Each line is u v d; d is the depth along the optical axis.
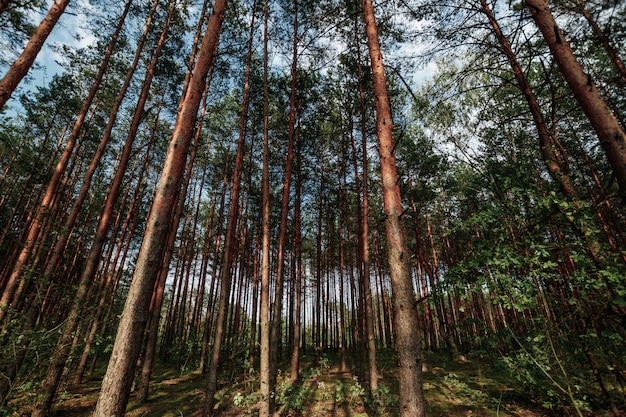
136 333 3.44
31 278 6.39
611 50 6.07
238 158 9.64
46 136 17.44
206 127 16.44
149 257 3.72
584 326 4.30
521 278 4.49
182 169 4.31
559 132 9.75
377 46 5.35
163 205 3.97
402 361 3.52
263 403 5.85
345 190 15.12
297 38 9.78
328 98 13.27
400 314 3.71
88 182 8.27
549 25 4.65
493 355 5.75
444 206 18.55
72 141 8.84
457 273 4.12
